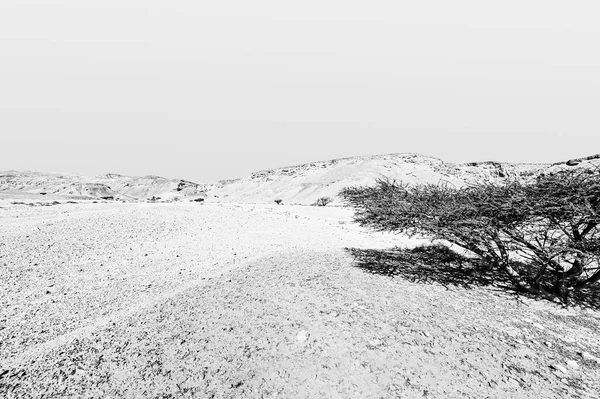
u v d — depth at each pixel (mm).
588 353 4508
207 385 3875
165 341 4754
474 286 6859
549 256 5637
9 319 5695
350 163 106188
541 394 3643
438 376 3881
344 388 3691
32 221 13258
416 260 8617
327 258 8500
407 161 98875
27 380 4023
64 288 7191
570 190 5324
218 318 5270
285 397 3611
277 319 5102
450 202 6750
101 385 3941
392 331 4758
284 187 112750
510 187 6219
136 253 10047
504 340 4707
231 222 15648
